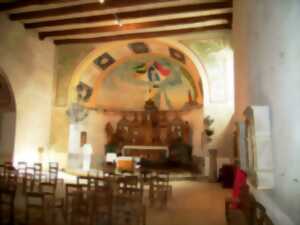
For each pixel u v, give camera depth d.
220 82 13.05
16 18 12.59
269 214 4.95
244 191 5.56
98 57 15.34
